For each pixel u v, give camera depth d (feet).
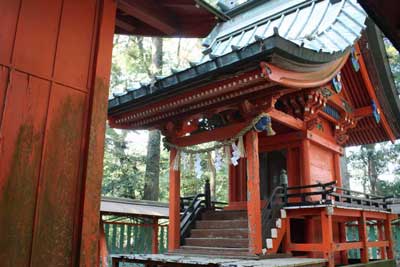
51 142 9.75
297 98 28.78
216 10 14.97
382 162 74.74
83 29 11.02
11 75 9.16
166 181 69.67
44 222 9.34
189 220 30.81
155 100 26.89
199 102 26.61
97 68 11.00
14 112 9.09
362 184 84.69
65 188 9.91
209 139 28.19
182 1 14.79
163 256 26.11
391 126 40.45
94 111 10.71
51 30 10.19
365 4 10.57
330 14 32.35
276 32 19.27
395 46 11.95
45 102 9.77
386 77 34.96
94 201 10.36
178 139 30.48
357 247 28.43
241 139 25.59
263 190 34.68
